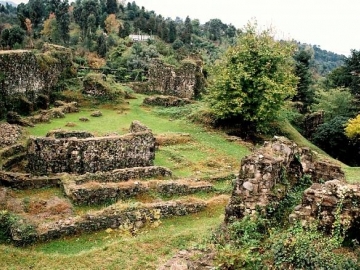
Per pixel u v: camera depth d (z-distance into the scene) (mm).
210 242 11391
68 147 21188
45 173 21078
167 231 15750
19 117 30406
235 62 34156
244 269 9148
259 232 11438
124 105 40438
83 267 12766
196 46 103062
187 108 39875
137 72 57656
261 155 12812
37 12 94938
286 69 35688
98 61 66062
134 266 12727
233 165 26125
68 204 17938
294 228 10508
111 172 20812
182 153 27688
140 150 22953
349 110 49625
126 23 102562
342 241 10117
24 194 18766
